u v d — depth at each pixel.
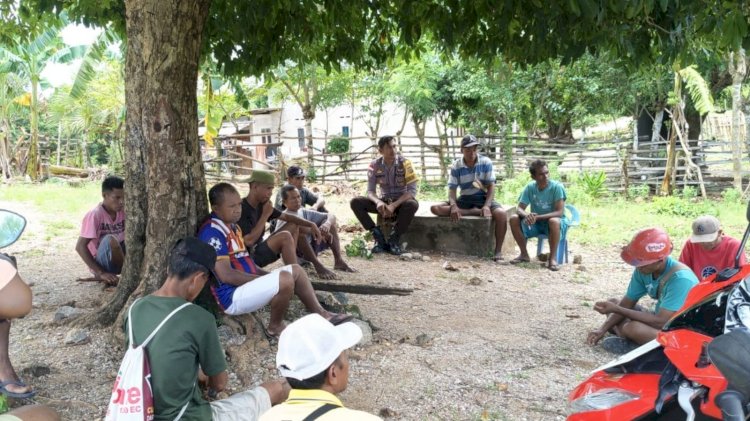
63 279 6.93
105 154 26.81
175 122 4.73
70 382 4.15
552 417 3.81
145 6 4.55
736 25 4.58
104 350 4.64
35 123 19.39
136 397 2.80
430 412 3.90
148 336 2.89
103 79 20.38
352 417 1.99
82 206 13.03
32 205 13.12
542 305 6.39
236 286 4.50
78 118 20.72
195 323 3.00
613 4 4.68
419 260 8.53
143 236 5.02
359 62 8.00
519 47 6.88
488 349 4.98
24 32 8.28
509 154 16.30
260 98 28.12
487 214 8.77
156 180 4.73
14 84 19.41
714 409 2.49
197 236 4.61
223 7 6.71
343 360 2.18
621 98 15.40
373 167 8.80
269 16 6.38
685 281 4.43
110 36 11.88
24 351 4.63
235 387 4.17
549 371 4.54
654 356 2.93
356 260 8.38
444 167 16.70
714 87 15.60
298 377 2.11
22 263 7.80
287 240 5.68
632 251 4.50
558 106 17.11
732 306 2.83
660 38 5.74
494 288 7.06
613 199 14.60
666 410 2.66
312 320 2.22
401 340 5.11
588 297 6.77
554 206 8.29
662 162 15.62
